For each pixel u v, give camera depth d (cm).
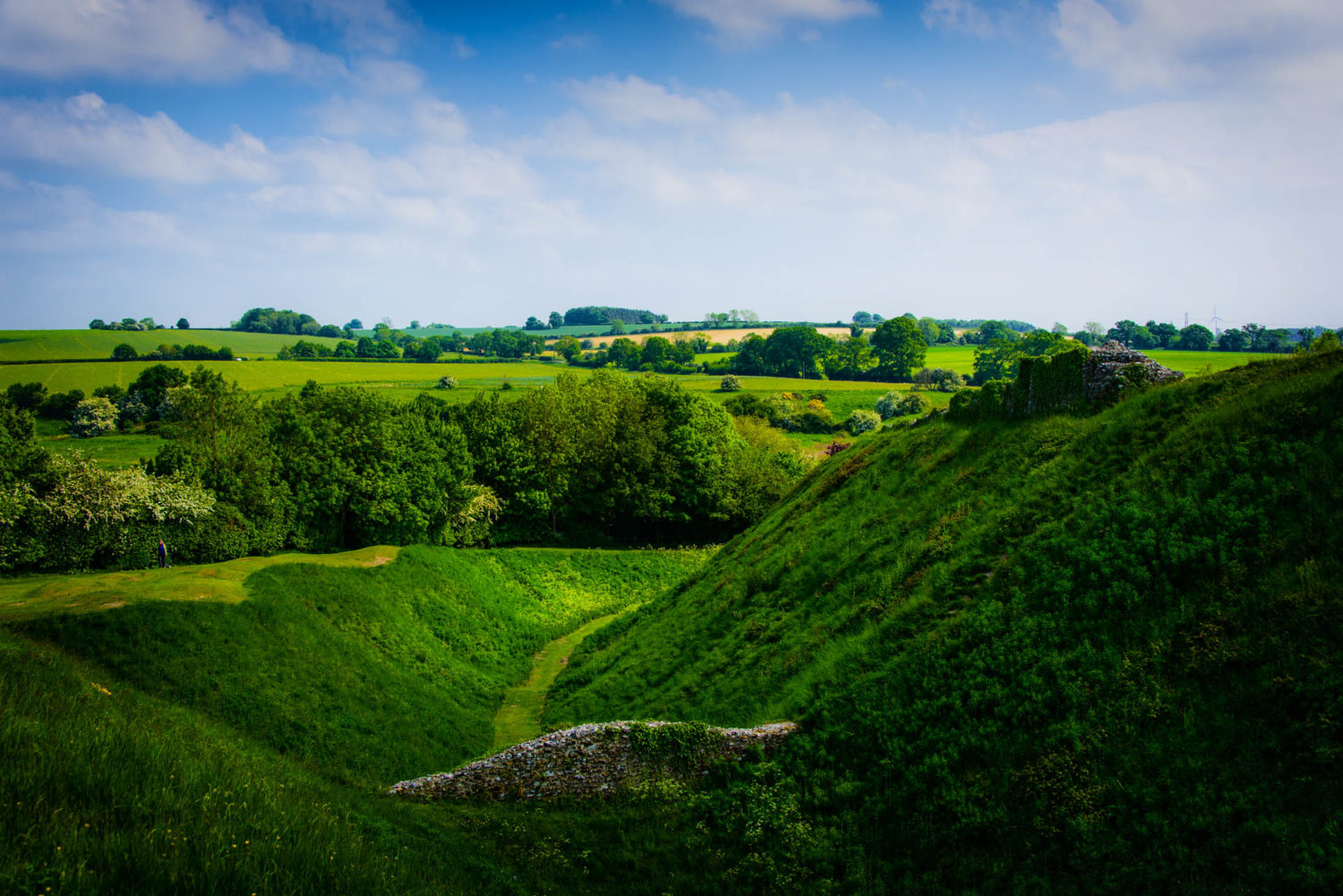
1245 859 1422
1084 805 1636
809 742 2134
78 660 2675
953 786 1823
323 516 5797
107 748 1614
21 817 1255
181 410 5356
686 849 1966
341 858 1539
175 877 1227
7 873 1089
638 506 7781
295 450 5769
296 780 2155
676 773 2208
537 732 3438
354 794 2247
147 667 2817
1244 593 1806
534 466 7450
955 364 16650
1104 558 2097
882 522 3303
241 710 2806
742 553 4353
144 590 3269
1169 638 1833
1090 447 2677
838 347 16300
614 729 2300
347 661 3478
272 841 1462
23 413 4953
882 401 13050
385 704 3275
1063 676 1891
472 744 3275
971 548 2573
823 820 1919
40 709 1803
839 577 3091
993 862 1645
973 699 1970
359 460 5962
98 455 8144
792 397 13512
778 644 2898
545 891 1817
